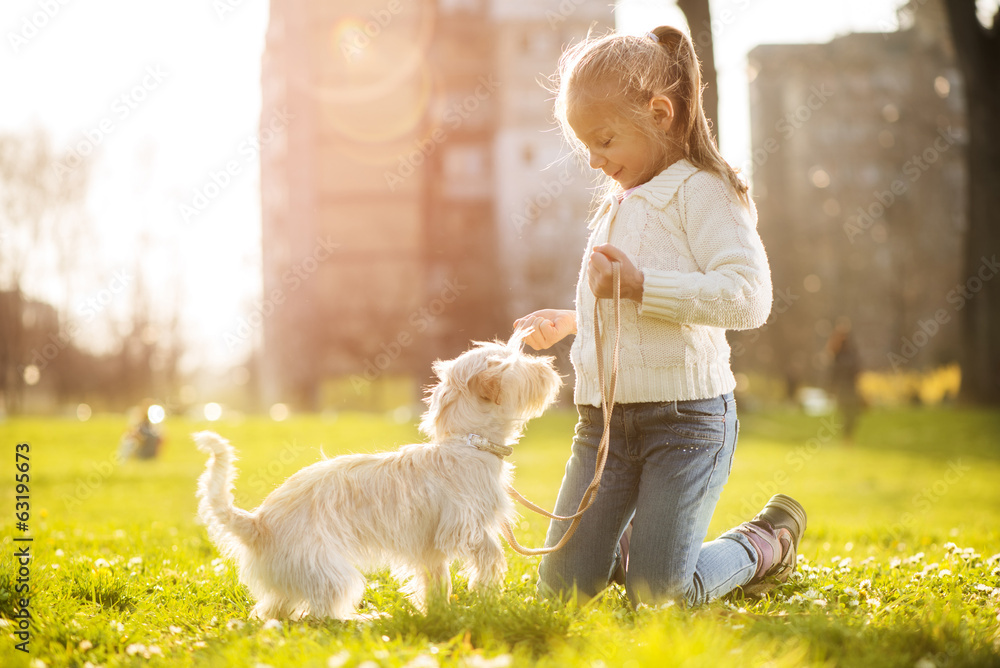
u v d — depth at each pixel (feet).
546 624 8.74
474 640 8.78
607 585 10.77
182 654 8.91
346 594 9.71
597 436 10.62
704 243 9.88
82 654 9.09
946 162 112.37
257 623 9.82
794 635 8.38
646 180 10.53
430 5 143.64
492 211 144.05
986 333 77.36
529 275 127.24
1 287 113.80
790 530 11.55
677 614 8.84
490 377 10.31
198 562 14.47
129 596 11.62
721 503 27.76
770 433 55.67
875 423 59.11
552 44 141.49
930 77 102.53
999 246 77.15
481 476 10.31
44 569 12.38
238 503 21.67
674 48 10.32
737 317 9.62
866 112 137.69
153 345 125.29
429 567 10.46
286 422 61.62
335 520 9.89
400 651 8.09
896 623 9.07
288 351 132.77
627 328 10.05
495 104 143.43
